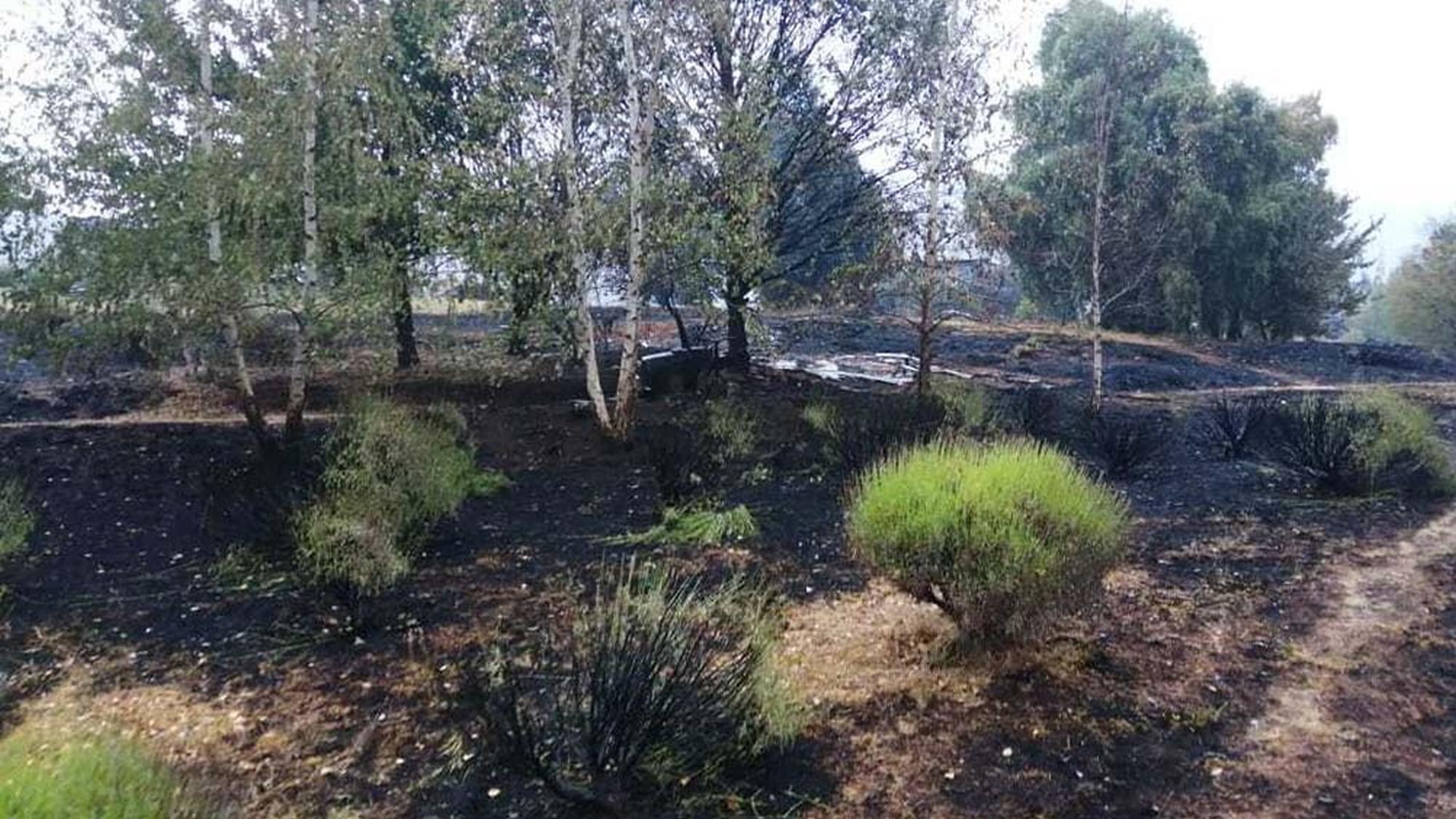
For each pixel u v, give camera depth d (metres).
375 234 8.08
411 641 4.67
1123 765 3.38
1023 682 3.95
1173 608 4.79
